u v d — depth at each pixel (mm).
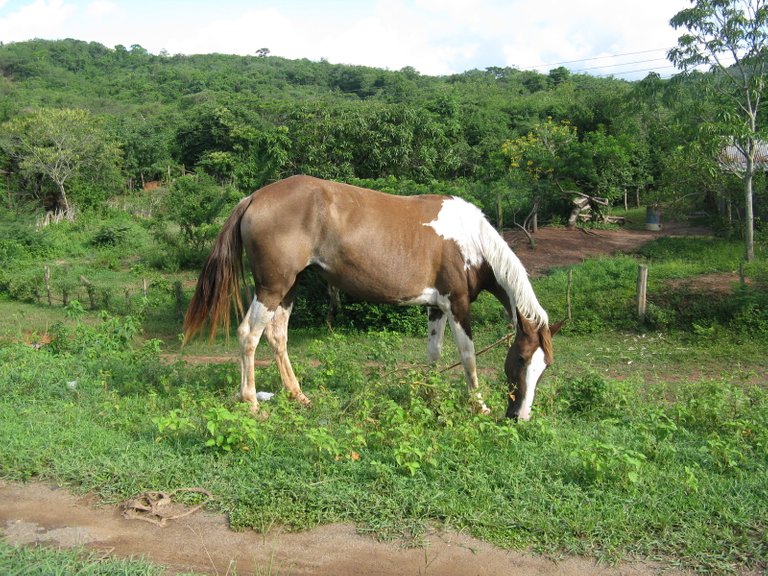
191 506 4258
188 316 6266
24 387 6605
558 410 6387
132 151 42812
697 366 9094
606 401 6457
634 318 11195
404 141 17641
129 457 4797
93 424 5551
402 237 6121
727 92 15891
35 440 5047
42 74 83438
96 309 14430
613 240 18406
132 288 16766
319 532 3961
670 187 19141
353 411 5930
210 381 7000
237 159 39750
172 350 10375
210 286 6223
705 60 15266
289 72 91938
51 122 33469
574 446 5074
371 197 6211
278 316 6391
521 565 3662
